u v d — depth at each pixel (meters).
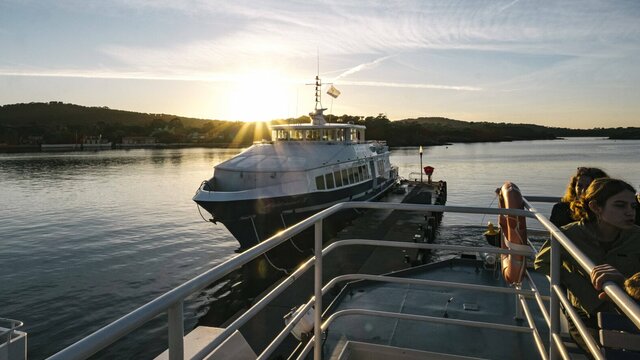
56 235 28.55
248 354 3.84
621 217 2.58
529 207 3.21
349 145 21.84
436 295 6.25
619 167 71.44
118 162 103.94
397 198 29.58
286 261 17.67
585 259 1.89
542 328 4.90
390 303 6.07
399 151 156.88
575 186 3.67
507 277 3.47
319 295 3.12
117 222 32.78
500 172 68.06
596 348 1.78
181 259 23.08
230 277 18.56
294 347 8.01
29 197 45.81
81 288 18.78
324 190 18.48
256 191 16.64
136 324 1.22
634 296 1.69
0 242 26.72
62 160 112.12
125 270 21.20
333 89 24.67
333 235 20.23
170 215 35.59
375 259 13.62
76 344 1.06
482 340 4.72
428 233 17.89
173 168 84.94
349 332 5.08
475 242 25.33
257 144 21.25
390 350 4.41
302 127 22.08
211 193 16.45
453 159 103.00
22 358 8.09
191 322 15.23
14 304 17.12
